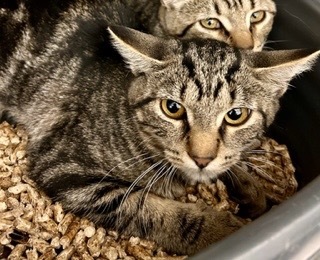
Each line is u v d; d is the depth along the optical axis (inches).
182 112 8.0
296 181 10.1
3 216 9.1
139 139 8.7
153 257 8.6
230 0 10.6
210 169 8.2
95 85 9.3
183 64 8.1
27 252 8.8
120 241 9.0
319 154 9.4
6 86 10.2
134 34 8.3
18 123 10.4
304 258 6.5
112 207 8.8
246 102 8.1
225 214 8.8
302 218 6.5
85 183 8.9
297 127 10.2
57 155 9.2
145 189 8.9
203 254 6.1
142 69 8.3
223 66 8.1
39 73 9.9
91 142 9.0
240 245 6.1
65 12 10.0
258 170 9.9
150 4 11.8
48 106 9.7
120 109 8.8
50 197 9.2
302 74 9.7
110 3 10.5
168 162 8.6
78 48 9.7
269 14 10.8
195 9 10.9
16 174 9.7
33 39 10.0
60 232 9.0
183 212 8.7
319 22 9.6
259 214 9.5
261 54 8.4
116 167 8.9
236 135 8.2
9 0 10.1
